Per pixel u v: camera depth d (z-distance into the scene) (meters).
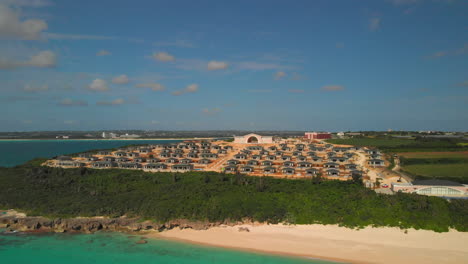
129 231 83.06
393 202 84.56
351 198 89.56
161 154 167.38
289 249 71.31
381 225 77.69
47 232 83.19
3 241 77.56
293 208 87.00
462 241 70.56
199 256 69.25
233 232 79.88
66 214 90.12
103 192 105.94
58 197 102.62
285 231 78.94
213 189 102.25
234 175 119.06
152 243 76.06
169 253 70.75
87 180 118.00
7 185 111.19
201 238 77.88
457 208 80.56
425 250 68.38
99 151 176.88
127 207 93.19
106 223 85.19
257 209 86.94
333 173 125.75
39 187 110.44
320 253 69.25
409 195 89.00
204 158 162.75
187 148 193.75
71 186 112.50
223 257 68.69
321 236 75.94
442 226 75.25
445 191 95.00
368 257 67.00
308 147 191.25
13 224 86.81
